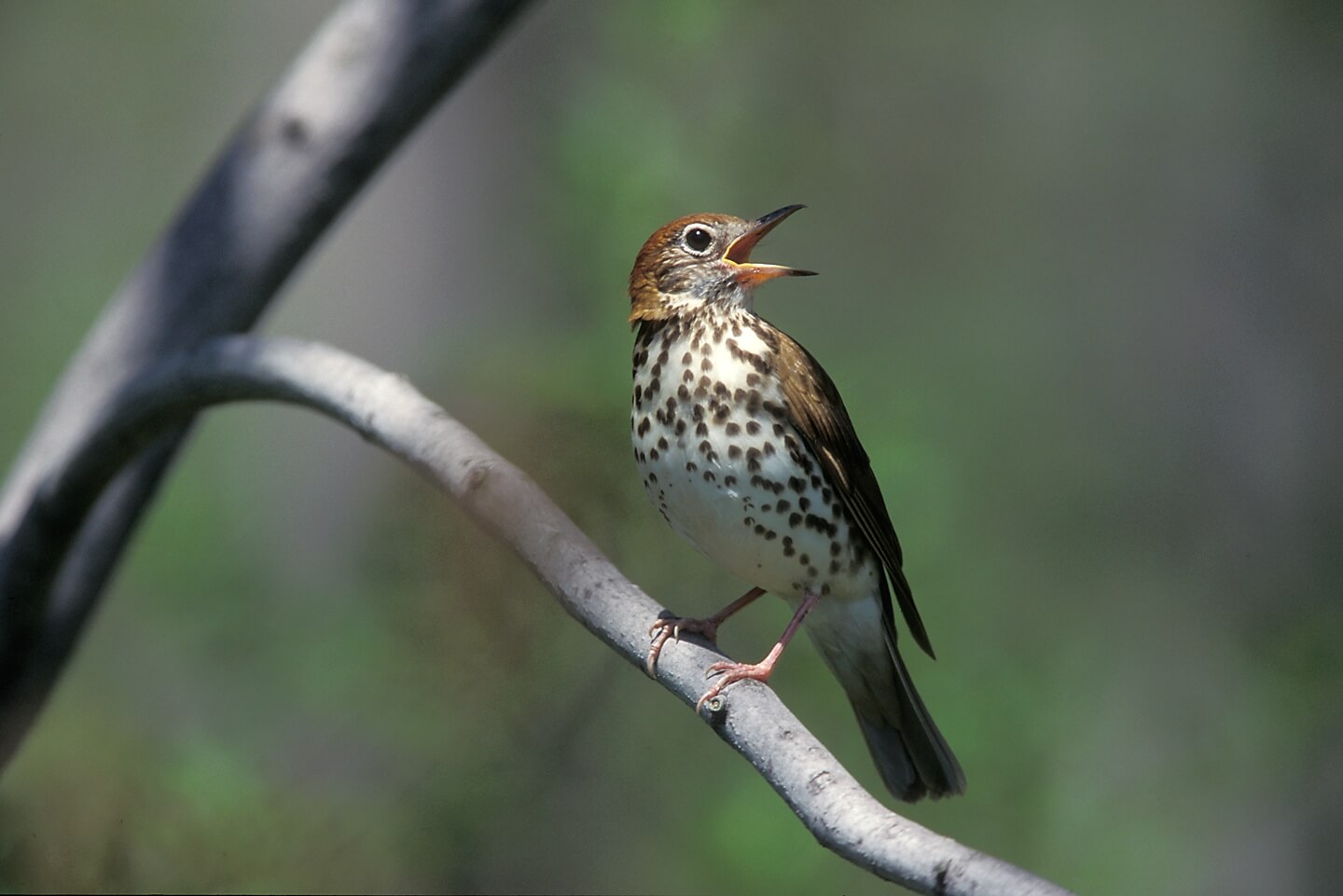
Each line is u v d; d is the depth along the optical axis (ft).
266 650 41.06
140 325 27.73
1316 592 55.16
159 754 36.58
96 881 33.37
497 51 51.13
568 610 20.84
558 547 20.95
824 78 56.18
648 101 41.42
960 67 66.18
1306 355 59.26
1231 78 63.16
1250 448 58.95
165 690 41.50
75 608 28.35
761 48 48.91
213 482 48.32
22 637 27.94
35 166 68.13
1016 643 48.39
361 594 38.34
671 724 38.47
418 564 35.78
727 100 43.78
